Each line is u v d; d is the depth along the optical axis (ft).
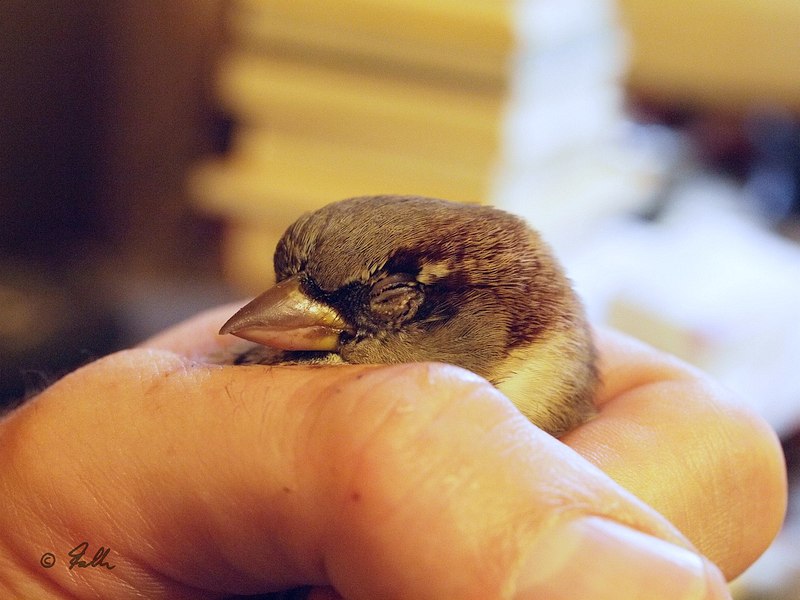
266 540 0.32
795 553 0.59
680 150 0.96
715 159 0.97
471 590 0.28
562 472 0.28
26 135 0.93
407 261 0.39
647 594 0.27
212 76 0.82
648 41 1.01
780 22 0.95
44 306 0.69
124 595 0.35
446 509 0.28
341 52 0.66
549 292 0.41
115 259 0.89
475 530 0.28
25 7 0.89
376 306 0.39
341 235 0.39
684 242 0.77
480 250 0.40
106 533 0.34
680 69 1.01
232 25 0.80
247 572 0.33
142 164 0.85
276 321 0.39
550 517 0.28
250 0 0.68
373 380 0.30
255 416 0.31
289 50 0.67
